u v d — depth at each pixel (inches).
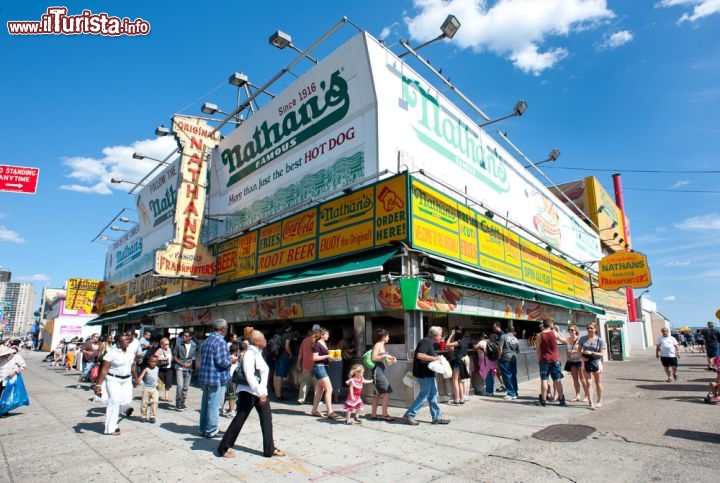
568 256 783.7
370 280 348.2
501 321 581.9
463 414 315.6
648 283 730.8
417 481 180.5
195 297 571.5
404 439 247.3
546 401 369.4
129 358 285.7
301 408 354.3
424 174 395.5
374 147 389.1
